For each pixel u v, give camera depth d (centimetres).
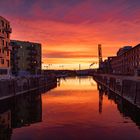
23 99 8238
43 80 14600
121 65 15300
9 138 3675
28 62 15450
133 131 3994
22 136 3778
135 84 6238
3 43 9006
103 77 16212
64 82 19612
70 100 7912
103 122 4641
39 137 3706
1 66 8725
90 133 3894
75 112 5691
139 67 10475
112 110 5934
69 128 4212
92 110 5959
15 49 13475
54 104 7025
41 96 9162
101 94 9788
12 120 4959
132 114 5419
